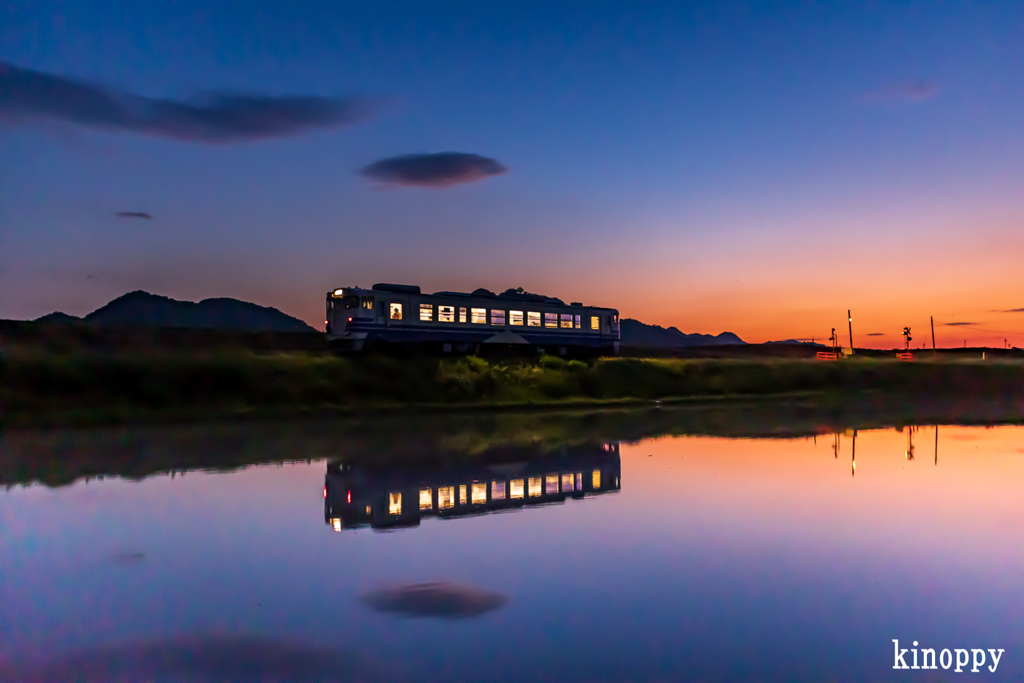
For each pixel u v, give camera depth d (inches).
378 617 303.4
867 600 321.4
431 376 1483.8
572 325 1865.2
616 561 384.5
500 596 329.1
